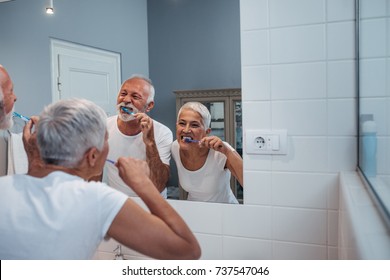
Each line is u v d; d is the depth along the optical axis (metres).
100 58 1.30
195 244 0.73
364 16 0.89
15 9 1.36
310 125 1.06
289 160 1.08
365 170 0.86
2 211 0.67
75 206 0.67
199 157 1.20
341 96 1.02
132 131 1.26
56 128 0.68
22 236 0.65
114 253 1.30
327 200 1.06
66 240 0.65
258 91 1.10
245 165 1.13
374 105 0.75
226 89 1.16
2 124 1.33
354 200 0.72
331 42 1.02
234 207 1.16
